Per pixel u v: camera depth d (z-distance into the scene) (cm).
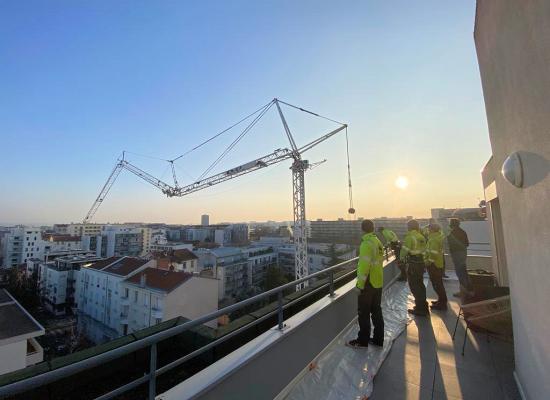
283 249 7269
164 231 10944
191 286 2633
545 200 157
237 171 3947
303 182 3653
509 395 260
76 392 234
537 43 148
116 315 3062
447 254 938
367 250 361
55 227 11588
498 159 269
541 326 181
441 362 326
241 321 338
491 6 231
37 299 4266
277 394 257
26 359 1287
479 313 402
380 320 371
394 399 260
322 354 344
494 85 254
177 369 292
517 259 235
